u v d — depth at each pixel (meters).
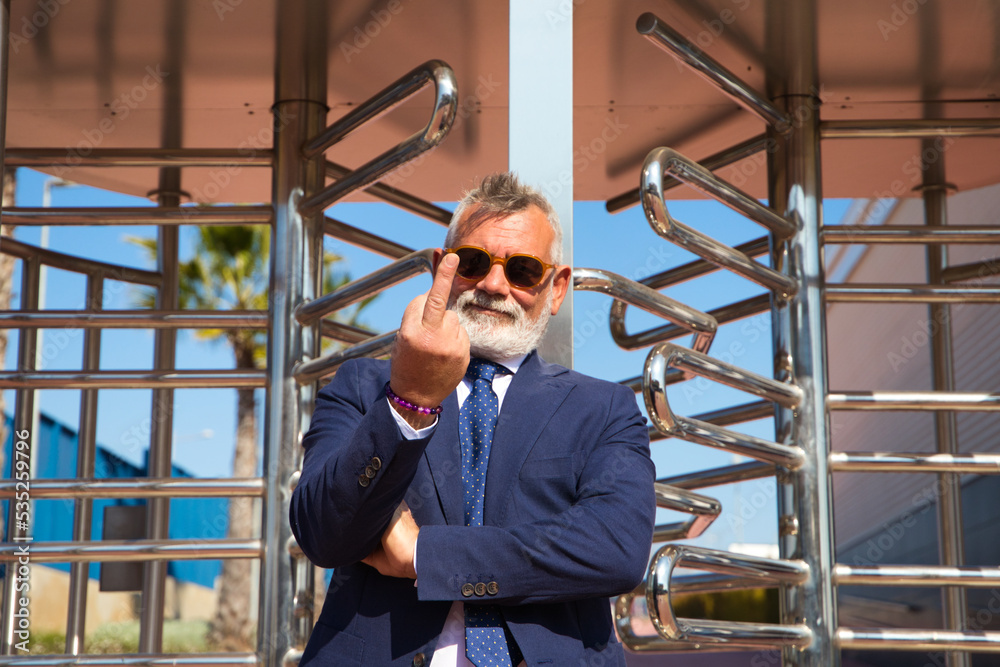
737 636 2.46
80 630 3.73
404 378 1.31
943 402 2.75
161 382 2.89
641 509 1.46
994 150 3.90
